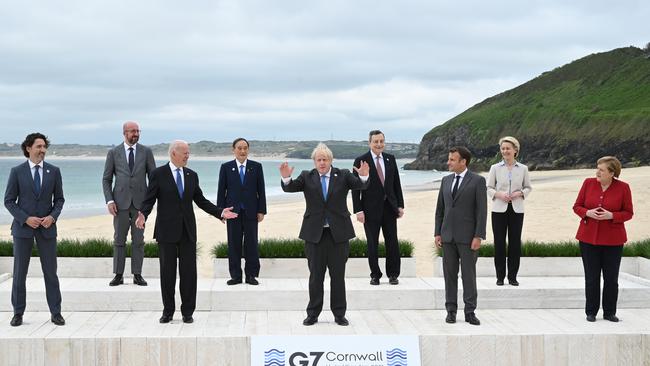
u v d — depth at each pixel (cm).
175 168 721
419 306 805
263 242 938
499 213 839
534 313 786
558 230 1711
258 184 855
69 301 773
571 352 668
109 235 1850
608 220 732
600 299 820
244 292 792
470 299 735
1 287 799
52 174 725
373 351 651
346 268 911
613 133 8931
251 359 644
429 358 659
